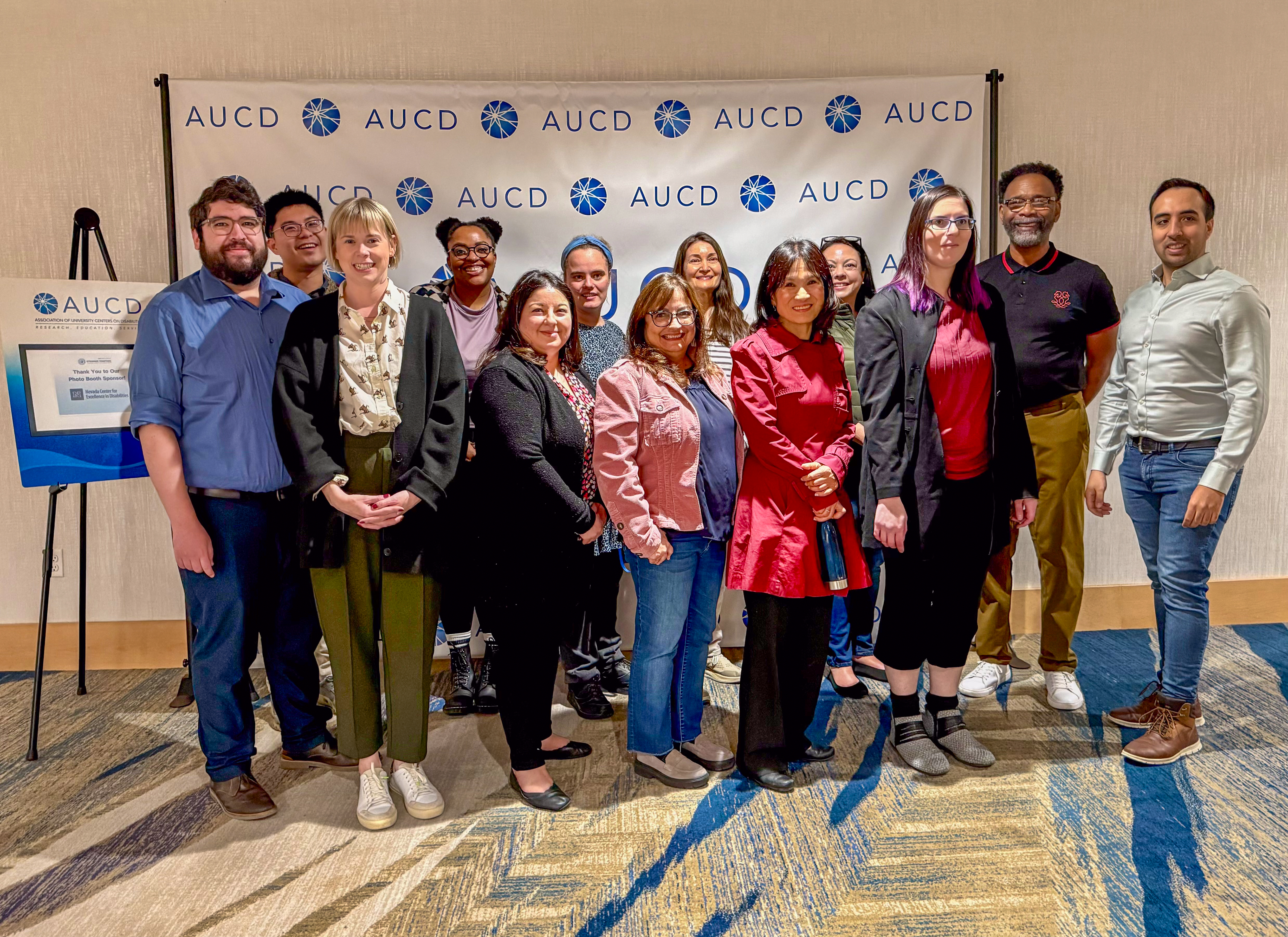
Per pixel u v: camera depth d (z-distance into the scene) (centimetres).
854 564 219
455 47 313
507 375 202
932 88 314
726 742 251
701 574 222
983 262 288
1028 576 337
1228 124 322
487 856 195
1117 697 276
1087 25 317
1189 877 182
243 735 219
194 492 211
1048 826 202
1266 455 335
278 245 279
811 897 178
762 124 316
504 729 215
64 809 220
